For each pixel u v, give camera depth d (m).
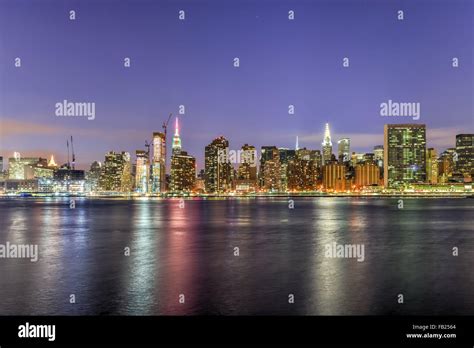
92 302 30.05
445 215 139.75
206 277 38.28
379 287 34.19
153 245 62.56
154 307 28.69
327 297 31.14
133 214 151.62
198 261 47.38
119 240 69.69
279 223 106.38
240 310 27.98
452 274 39.59
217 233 80.88
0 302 30.33
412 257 50.34
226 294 32.06
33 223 109.00
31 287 34.78
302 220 116.69
